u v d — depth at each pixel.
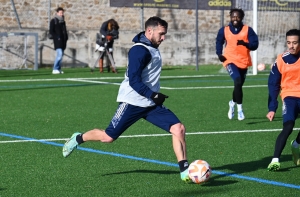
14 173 13.32
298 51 13.58
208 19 50.62
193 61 50.22
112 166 14.05
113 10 48.34
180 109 24.62
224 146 16.72
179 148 11.84
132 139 17.67
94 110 24.20
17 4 46.44
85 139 12.63
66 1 47.53
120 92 12.21
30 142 17.20
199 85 34.47
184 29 50.06
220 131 19.33
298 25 52.03
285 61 13.59
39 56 47.03
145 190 11.78
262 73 43.62
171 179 12.71
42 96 28.95
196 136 18.36
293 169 13.76
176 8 48.41
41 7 46.97
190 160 14.86
